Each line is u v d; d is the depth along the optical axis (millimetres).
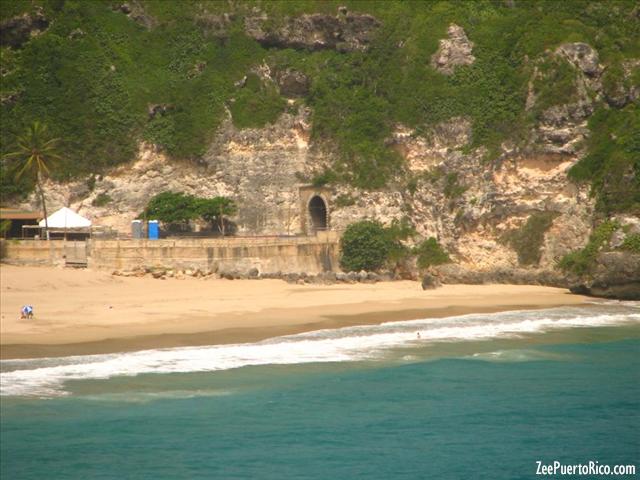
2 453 98312
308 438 105938
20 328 152375
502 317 177125
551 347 151000
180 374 126875
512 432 109438
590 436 108000
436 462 99750
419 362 138375
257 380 125750
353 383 126500
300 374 129750
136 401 115000
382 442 105438
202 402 115812
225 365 132625
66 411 110500
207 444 103125
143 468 95875
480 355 143875
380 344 149875
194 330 156000
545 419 113750
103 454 99000
